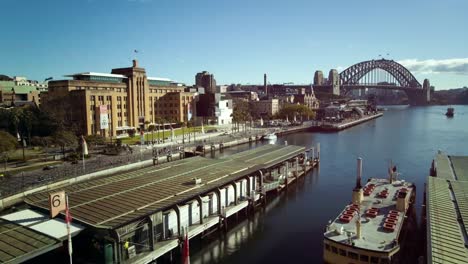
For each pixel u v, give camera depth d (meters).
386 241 51.62
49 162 119.25
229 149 182.12
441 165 85.12
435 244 40.12
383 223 58.81
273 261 58.16
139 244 51.12
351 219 60.50
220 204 70.31
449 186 62.75
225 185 75.06
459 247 39.34
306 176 117.94
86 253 49.34
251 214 80.44
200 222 64.62
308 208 84.56
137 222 51.66
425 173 122.75
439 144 191.38
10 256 38.97
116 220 49.34
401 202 63.44
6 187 85.25
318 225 73.50
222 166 88.50
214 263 57.62
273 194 96.56
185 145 168.38
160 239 56.88
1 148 104.50
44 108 176.50
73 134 141.38
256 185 89.25
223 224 69.94
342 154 163.25
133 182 70.44
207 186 68.62
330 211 82.19
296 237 67.56
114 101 197.00
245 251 61.88
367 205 67.69
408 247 61.81
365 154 162.62
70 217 46.47
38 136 145.62
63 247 49.22
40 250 40.78
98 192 62.88
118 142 150.50
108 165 114.50
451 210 50.50
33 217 50.59
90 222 48.19
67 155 131.62
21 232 45.38
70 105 179.50
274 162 99.69
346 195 95.19
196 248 62.75
